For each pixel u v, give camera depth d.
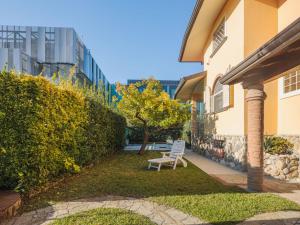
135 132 20.72
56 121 5.84
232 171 8.10
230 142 9.12
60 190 5.45
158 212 4.16
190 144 17.48
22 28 21.55
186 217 3.95
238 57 8.43
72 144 6.84
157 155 12.55
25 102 4.81
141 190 5.47
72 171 7.03
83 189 5.53
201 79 14.03
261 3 8.16
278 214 4.04
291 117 7.71
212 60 11.84
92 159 8.87
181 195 5.08
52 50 21.14
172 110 12.21
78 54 22.44
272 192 5.44
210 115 11.98
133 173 7.58
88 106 8.20
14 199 4.26
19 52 18.61
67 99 6.56
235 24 8.76
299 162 7.07
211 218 3.88
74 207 4.38
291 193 5.38
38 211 4.18
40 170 5.07
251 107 5.61
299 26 3.29
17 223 3.70
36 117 4.96
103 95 11.87
